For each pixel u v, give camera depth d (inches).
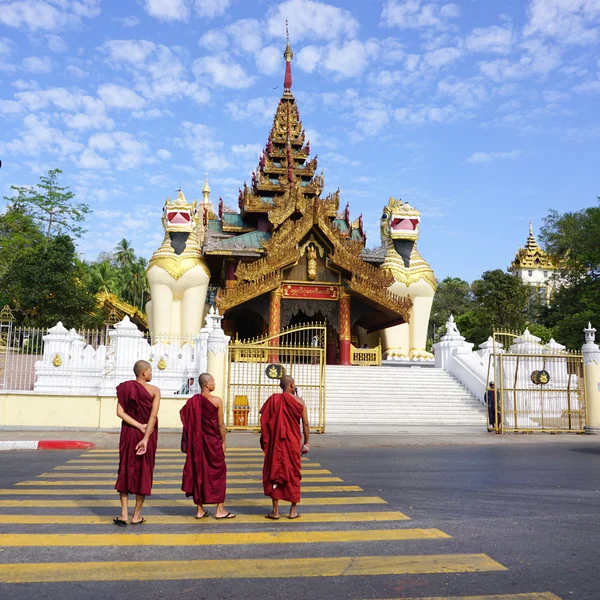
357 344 1679.4
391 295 1255.5
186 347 841.5
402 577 212.4
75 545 247.1
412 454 566.3
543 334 2385.6
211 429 294.7
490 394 832.9
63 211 2444.6
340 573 215.9
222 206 1764.3
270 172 1759.4
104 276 3127.5
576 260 2113.7
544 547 250.4
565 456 560.1
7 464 472.1
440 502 338.0
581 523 291.9
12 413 728.3
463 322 2896.2
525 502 340.2
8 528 273.4
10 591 196.4
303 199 1419.8
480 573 217.2
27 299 1803.6
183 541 253.9
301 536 263.4
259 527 278.5
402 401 956.6
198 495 290.0
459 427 848.3
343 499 344.5
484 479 418.9
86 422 734.5
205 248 1437.0
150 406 284.4
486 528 280.7
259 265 1235.2
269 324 1259.2
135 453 279.6
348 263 1270.9
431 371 1093.1
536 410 889.5
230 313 1402.6
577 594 197.6
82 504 323.9
